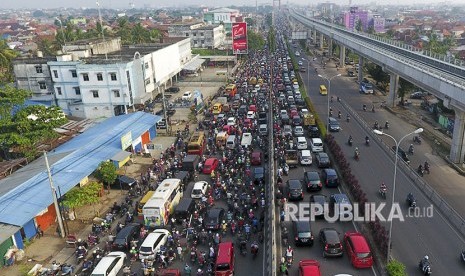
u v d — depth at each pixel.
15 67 74.12
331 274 28.05
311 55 150.38
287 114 66.50
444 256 29.64
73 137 56.00
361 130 61.78
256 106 74.06
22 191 36.59
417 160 49.47
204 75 112.31
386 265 27.39
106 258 29.83
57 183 38.50
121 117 62.19
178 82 103.81
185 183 43.66
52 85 74.12
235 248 32.28
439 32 188.38
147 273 29.25
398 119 67.88
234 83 96.75
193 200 38.22
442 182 43.06
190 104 77.94
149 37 135.50
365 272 28.19
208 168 46.62
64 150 47.84
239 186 42.22
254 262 30.50
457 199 39.09
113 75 68.38
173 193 38.56
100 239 34.72
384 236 30.05
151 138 60.03
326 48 167.38
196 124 66.81
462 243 31.33
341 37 109.75
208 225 34.44
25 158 47.16
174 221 35.62
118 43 91.38
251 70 112.81
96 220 37.47
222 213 36.00
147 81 79.62
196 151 51.62
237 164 47.69
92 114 71.38
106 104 70.38
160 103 81.94
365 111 73.25
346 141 56.62
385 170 46.09
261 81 94.88
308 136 59.38
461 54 113.94
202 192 40.38
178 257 31.48
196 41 151.38
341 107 75.94
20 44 161.62
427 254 29.91
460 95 41.81
